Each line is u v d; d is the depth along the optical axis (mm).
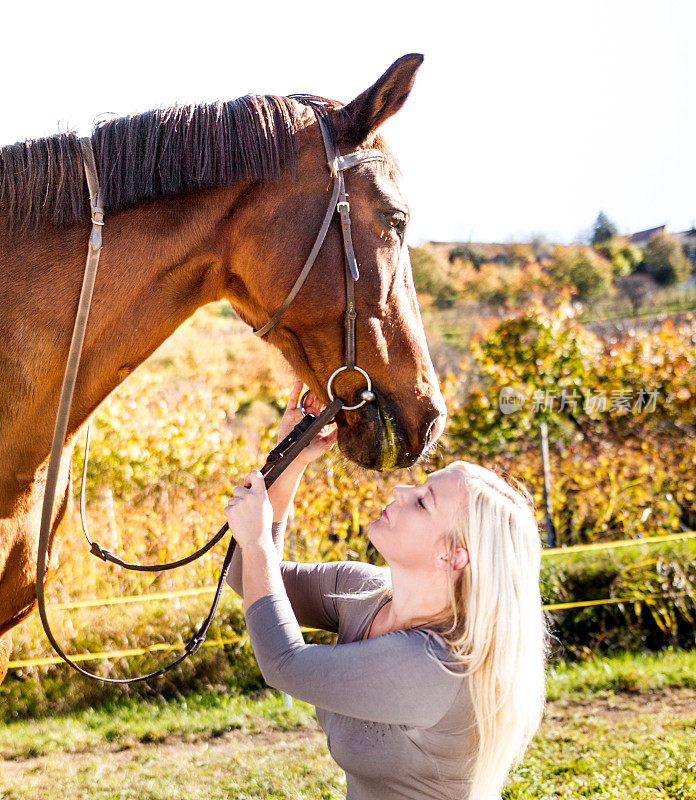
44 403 1821
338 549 5781
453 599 1633
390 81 1875
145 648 5055
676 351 6957
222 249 1930
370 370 1930
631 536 6402
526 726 1644
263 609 1646
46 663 4828
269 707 4879
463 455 6762
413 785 1613
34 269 1799
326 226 1884
